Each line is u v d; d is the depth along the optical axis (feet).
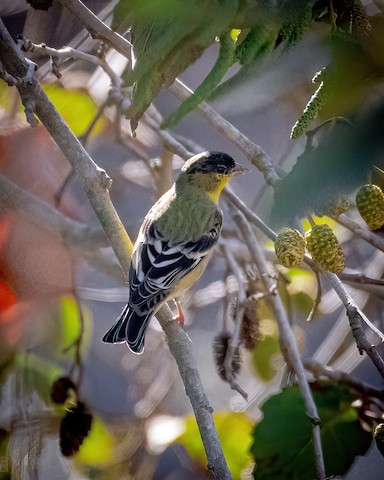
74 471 31.96
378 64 11.06
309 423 22.39
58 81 35.29
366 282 28.17
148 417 35.37
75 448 26.18
